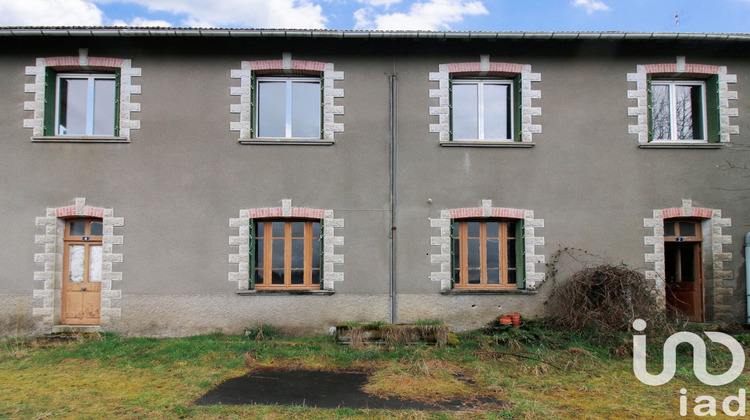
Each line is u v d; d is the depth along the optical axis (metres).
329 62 9.14
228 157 8.92
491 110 9.52
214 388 5.93
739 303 8.95
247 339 8.27
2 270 8.62
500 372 6.54
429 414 5.02
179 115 8.95
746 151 9.17
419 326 7.98
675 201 9.08
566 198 9.03
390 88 9.13
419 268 8.86
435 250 8.89
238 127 8.95
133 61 9.00
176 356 7.20
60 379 6.28
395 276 8.82
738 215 9.09
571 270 8.88
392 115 9.05
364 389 5.88
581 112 9.17
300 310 8.72
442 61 9.20
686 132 9.56
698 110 9.59
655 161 9.15
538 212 9.00
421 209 8.96
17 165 8.76
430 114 9.12
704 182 9.12
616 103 9.20
